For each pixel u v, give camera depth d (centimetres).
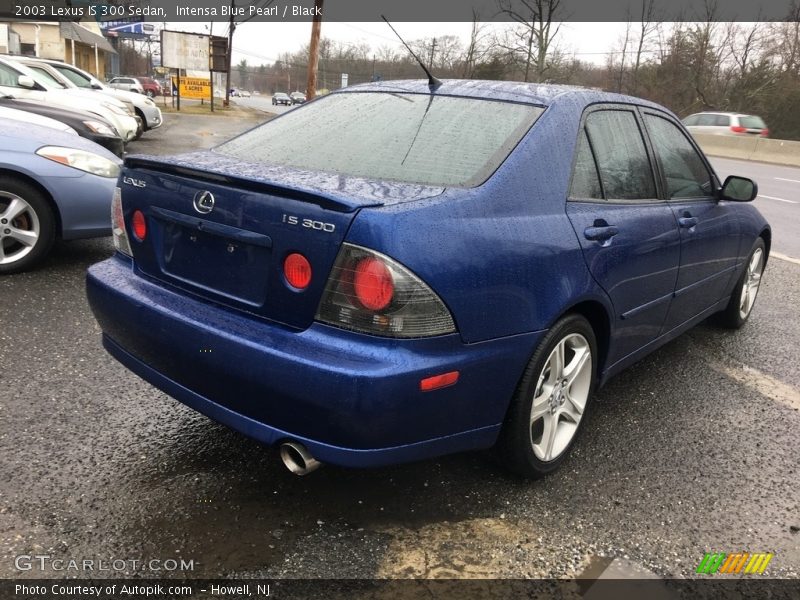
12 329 412
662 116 382
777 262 770
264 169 265
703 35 4169
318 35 2372
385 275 212
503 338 245
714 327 523
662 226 340
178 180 261
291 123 333
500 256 240
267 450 301
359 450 222
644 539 259
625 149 334
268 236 230
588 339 297
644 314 340
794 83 3822
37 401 328
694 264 386
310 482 279
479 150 271
